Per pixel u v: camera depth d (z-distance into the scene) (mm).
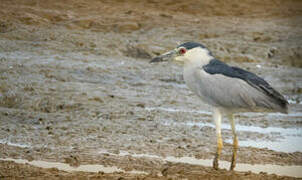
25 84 16578
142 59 24078
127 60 22797
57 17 31000
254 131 12781
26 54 21656
